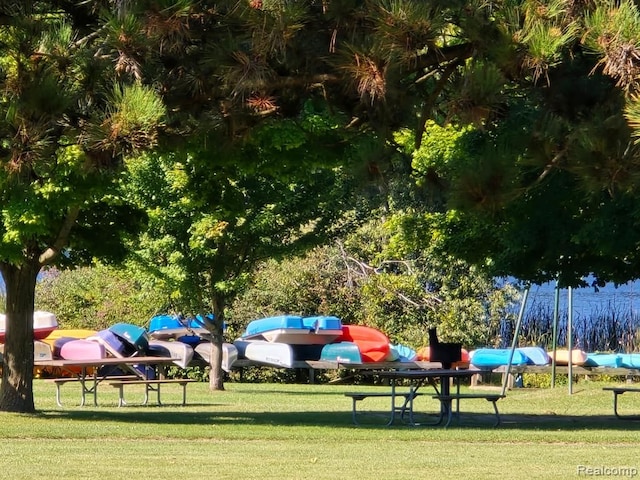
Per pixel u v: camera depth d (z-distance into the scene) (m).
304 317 61.44
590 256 31.02
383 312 63.38
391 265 65.38
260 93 17.48
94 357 51.16
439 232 35.97
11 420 27.75
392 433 25.06
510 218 29.14
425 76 18.03
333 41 16.62
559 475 17.70
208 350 54.91
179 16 16.27
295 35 16.80
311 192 45.44
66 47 17.45
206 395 43.25
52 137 17.53
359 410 34.34
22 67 17.06
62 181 25.75
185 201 40.47
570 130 17.16
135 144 16.27
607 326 61.38
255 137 24.72
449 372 27.66
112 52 17.22
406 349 58.69
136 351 51.41
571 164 16.83
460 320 62.09
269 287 63.34
